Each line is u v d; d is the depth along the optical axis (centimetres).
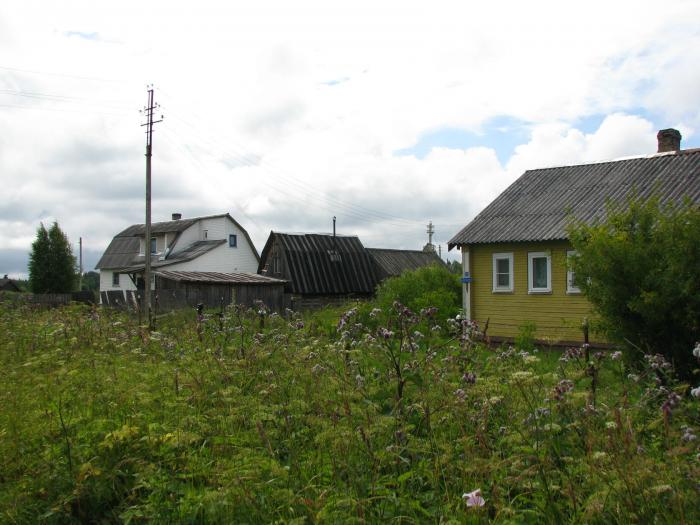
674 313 834
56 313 1359
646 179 1859
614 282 901
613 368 639
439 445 438
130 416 520
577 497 367
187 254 4331
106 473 422
